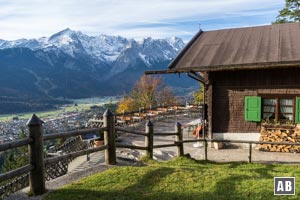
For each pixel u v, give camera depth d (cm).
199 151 1355
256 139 1380
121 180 708
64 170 1161
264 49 1379
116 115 2109
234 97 1409
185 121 2469
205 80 1459
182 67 1368
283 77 1332
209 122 1439
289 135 1295
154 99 5309
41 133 622
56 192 634
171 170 791
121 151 1395
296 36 1448
